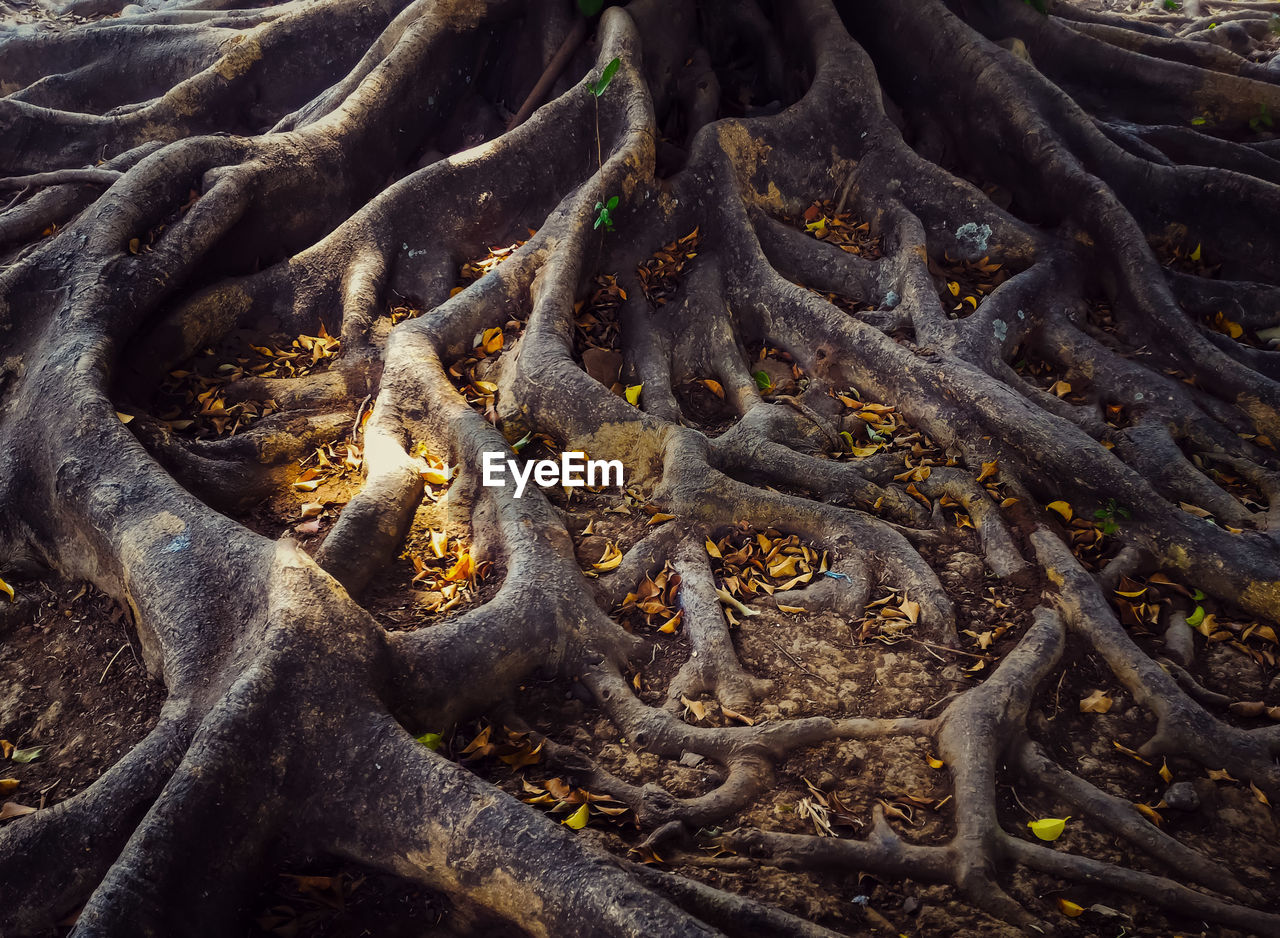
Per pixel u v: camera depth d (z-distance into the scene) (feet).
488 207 12.28
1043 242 12.03
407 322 10.85
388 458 9.68
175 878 6.92
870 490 9.78
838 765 7.93
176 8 19.80
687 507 9.45
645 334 11.25
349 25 15.07
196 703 7.72
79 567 9.29
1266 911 7.27
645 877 7.02
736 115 13.75
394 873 7.32
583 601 8.65
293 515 9.82
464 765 7.88
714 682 8.39
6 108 14.35
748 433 10.16
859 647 8.70
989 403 10.03
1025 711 8.19
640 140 11.88
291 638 7.62
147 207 11.31
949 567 9.34
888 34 13.78
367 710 7.58
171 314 11.02
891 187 12.53
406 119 13.23
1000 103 12.76
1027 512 9.71
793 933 6.86
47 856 7.31
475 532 9.28
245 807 7.24
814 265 12.01
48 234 12.37
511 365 10.57
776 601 8.99
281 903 7.29
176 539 8.51
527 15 13.69
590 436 9.99
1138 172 12.53
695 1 13.99
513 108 13.99
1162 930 7.14
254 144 12.05
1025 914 7.15
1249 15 20.21
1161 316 11.25
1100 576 9.27
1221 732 8.13
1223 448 10.38
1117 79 14.87
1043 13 14.76
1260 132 14.66
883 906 7.22
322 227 12.53
